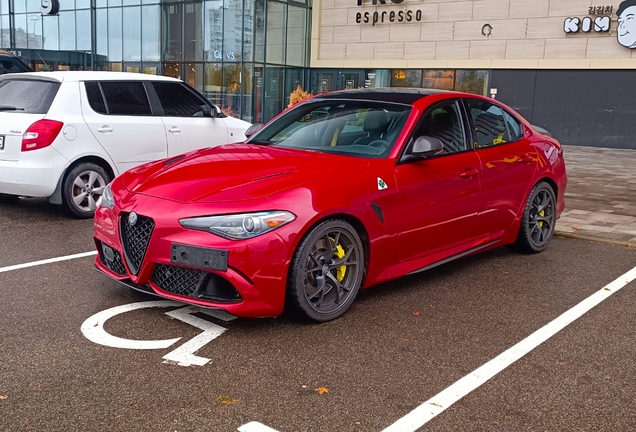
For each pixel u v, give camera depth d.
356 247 4.44
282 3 23.88
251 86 22.75
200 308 4.56
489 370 3.68
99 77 7.94
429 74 23.39
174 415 3.07
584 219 8.34
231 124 9.34
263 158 4.74
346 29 24.89
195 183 4.29
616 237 7.13
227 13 22.84
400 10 23.59
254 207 3.98
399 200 4.71
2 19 30.41
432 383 3.50
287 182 4.23
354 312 4.61
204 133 8.87
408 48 23.69
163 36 24.73
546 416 3.17
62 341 3.93
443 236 5.18
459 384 3.49
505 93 21.92
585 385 3.53
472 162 5.40
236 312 3.96
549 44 20.92
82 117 7.55
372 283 4.67
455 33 22.64
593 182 12.32
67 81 7.57
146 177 4.58
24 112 7.37
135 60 25.73
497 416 3.15
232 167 4.54
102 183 7.76
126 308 4.53
